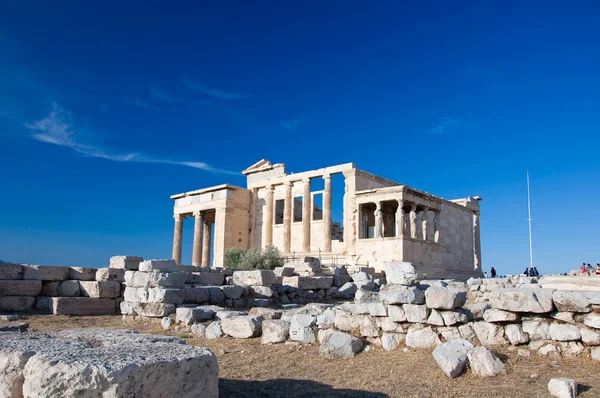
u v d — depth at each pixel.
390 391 9.01
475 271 53.25
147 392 5.86
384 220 49.62
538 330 10.70
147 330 16.45
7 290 19.67
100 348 6.78
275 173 52.81
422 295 12.10
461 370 9.67
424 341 11.53
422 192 43.91
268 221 51.94
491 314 11.20
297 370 10.69
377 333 12.25
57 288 21.17
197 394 6.45
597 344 10.05
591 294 10.31
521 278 24.88
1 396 6.24
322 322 13.15
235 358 11.90
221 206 51.50
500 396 8.45
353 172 45.31
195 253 53.31
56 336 8.41
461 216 53.94
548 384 8.53
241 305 20.72
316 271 28.11
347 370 10.55
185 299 18.78
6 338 7.59
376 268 39.84
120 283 21.48
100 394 5.57
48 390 5.65
